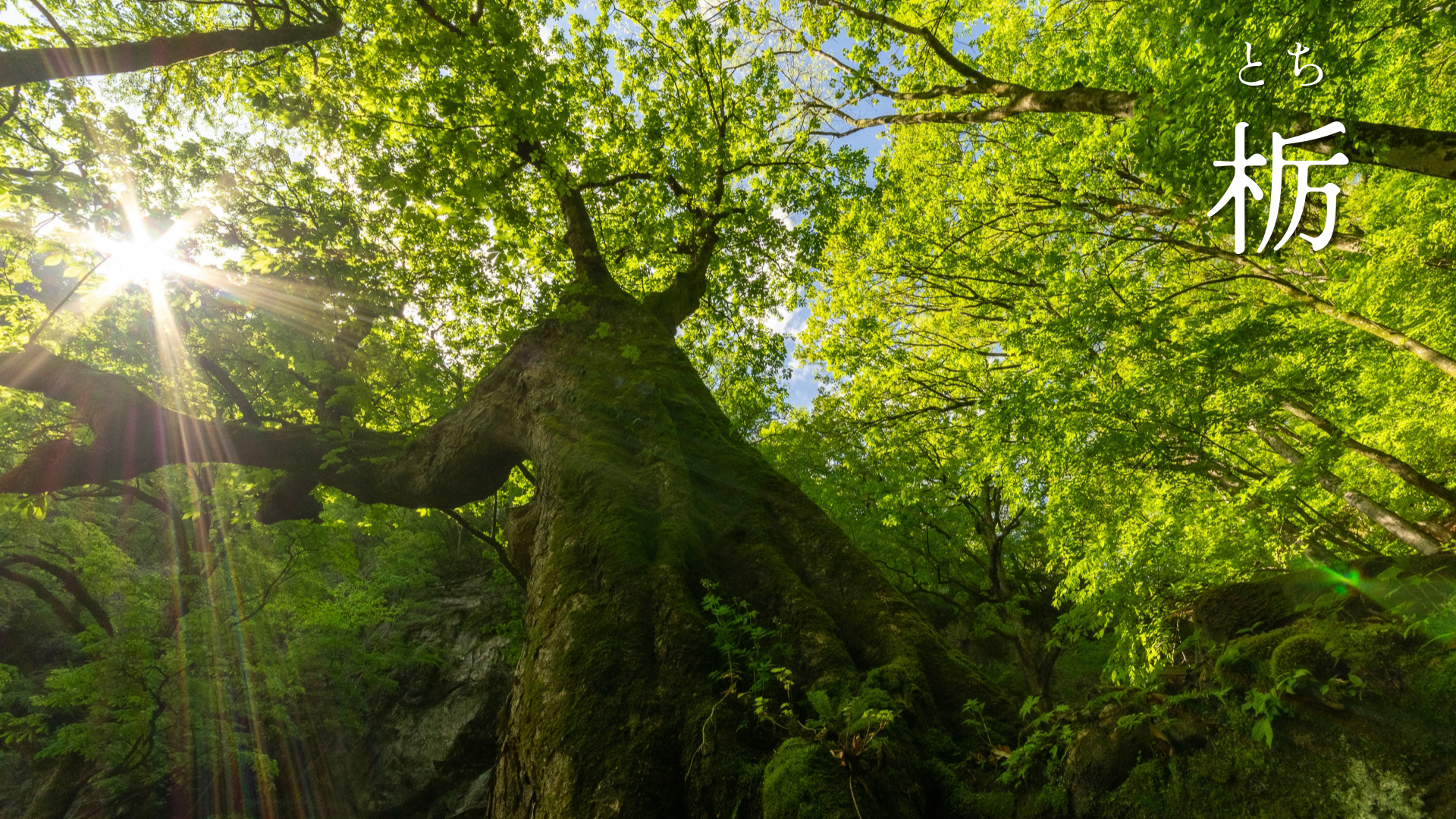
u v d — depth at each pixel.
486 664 21.23
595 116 11.28
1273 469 8.02
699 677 3.71
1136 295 8.80
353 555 15.29
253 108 10.84
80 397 8.97
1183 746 2.40
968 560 17.20
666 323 9.98
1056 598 7.48
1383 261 7.57
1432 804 1.77
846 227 13.12
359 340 12.78
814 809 2.59
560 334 8.80
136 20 9.02
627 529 4.95
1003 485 8.87
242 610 14.48
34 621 20.62
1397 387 8.49
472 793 17.95
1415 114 7.41
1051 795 2.62
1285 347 6.59
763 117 12.15
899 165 15.51
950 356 15.61
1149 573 6.51
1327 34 4.55
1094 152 10.34
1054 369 7.76
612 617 4.24
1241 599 2.99
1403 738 1.95
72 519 17.36
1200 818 2.17
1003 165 13.59
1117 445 6.84
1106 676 5.45
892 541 15.70
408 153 8.45
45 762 16.69
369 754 19.94
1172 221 9.68
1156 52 6.10
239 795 15.89
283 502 10.83
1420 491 8.38
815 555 5.02
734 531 5.20
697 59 11.56
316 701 18.36
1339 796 1.95
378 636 23.19
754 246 12.65
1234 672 2.49
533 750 3.68
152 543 22.89
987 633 14.59
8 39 8.15
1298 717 2.19
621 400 6.87
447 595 25.34
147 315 11.53
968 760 3.17
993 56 12.34
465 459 8.46
